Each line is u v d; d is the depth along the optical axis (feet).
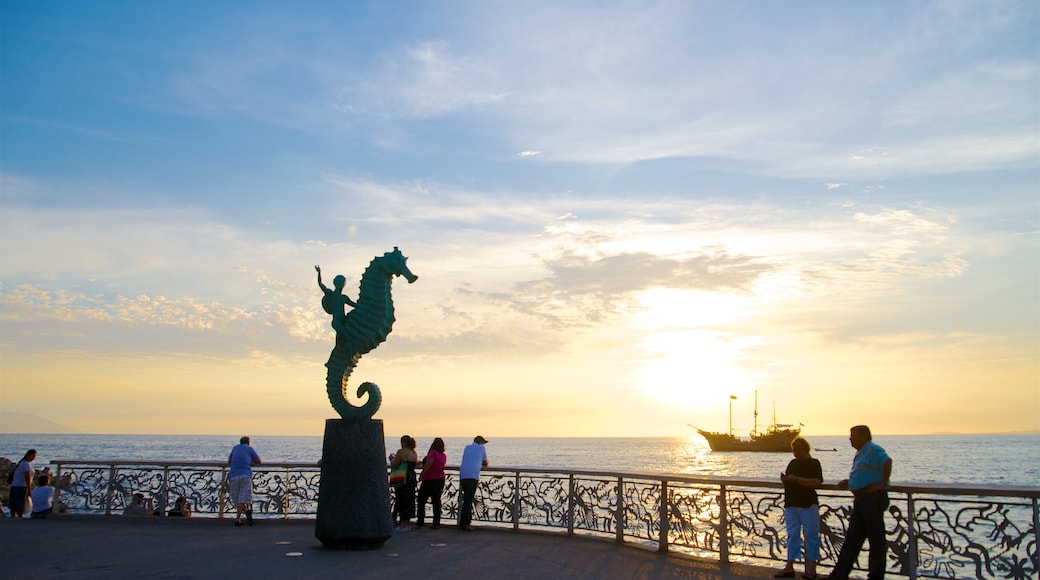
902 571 29.48
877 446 28.94
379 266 39.70
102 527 45.68
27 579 30.12
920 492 29.07
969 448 578.25
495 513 45.47
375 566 32.96
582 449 652.89
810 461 31.53
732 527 34.50
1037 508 26.84
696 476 36.01
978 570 27.76
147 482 50.08
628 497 39.42
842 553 29.17
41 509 50.49
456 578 30.60
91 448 504.43
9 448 507.30
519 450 617.21
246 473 46.96
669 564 34.04
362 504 37.04
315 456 339.98
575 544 39.22
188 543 39.32
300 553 36.19
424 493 45.98
